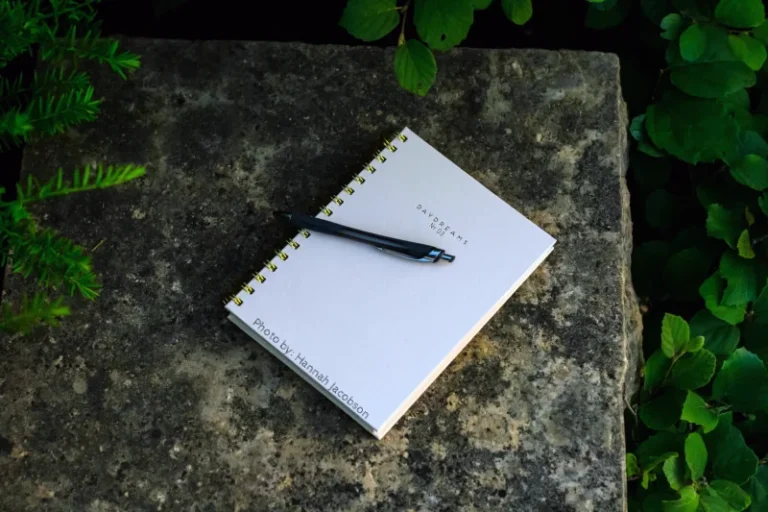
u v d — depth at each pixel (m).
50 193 0.88
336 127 1.30
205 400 1.19
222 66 1.33
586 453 1.16
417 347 1.15
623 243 1.27
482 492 1.15
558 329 1.20
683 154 1.34
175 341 1.21
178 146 1.29
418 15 1.08
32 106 0.95
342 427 1.17
